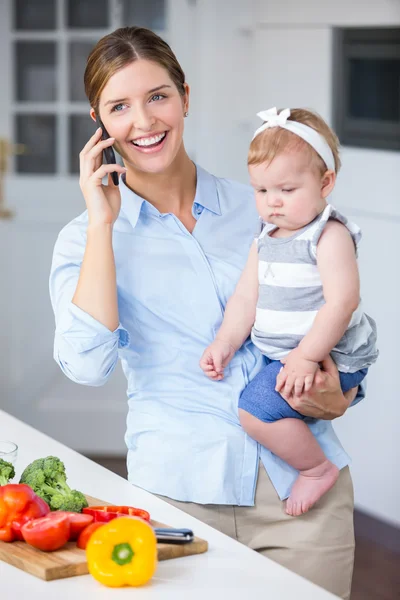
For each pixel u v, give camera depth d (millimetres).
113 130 2104
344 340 2193
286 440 2125
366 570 3838
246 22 4473
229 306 2201
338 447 2271
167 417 2166
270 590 1602
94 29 4668
